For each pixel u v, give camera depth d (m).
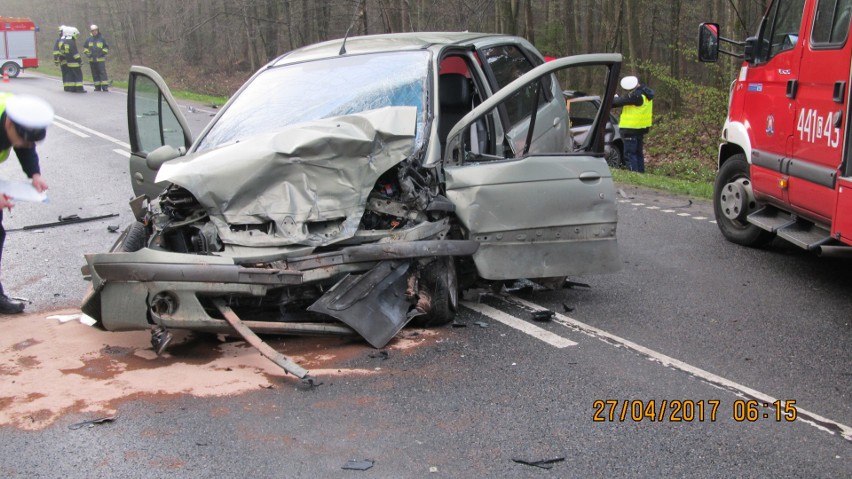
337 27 27.50
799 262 7.03
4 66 36.06
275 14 29.81
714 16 23.19
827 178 5.68
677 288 6.24
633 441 3.72
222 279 4.30
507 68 6.66
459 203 5.18
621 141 13.95
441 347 4.89
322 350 4.81
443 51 5.93
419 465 3.47
